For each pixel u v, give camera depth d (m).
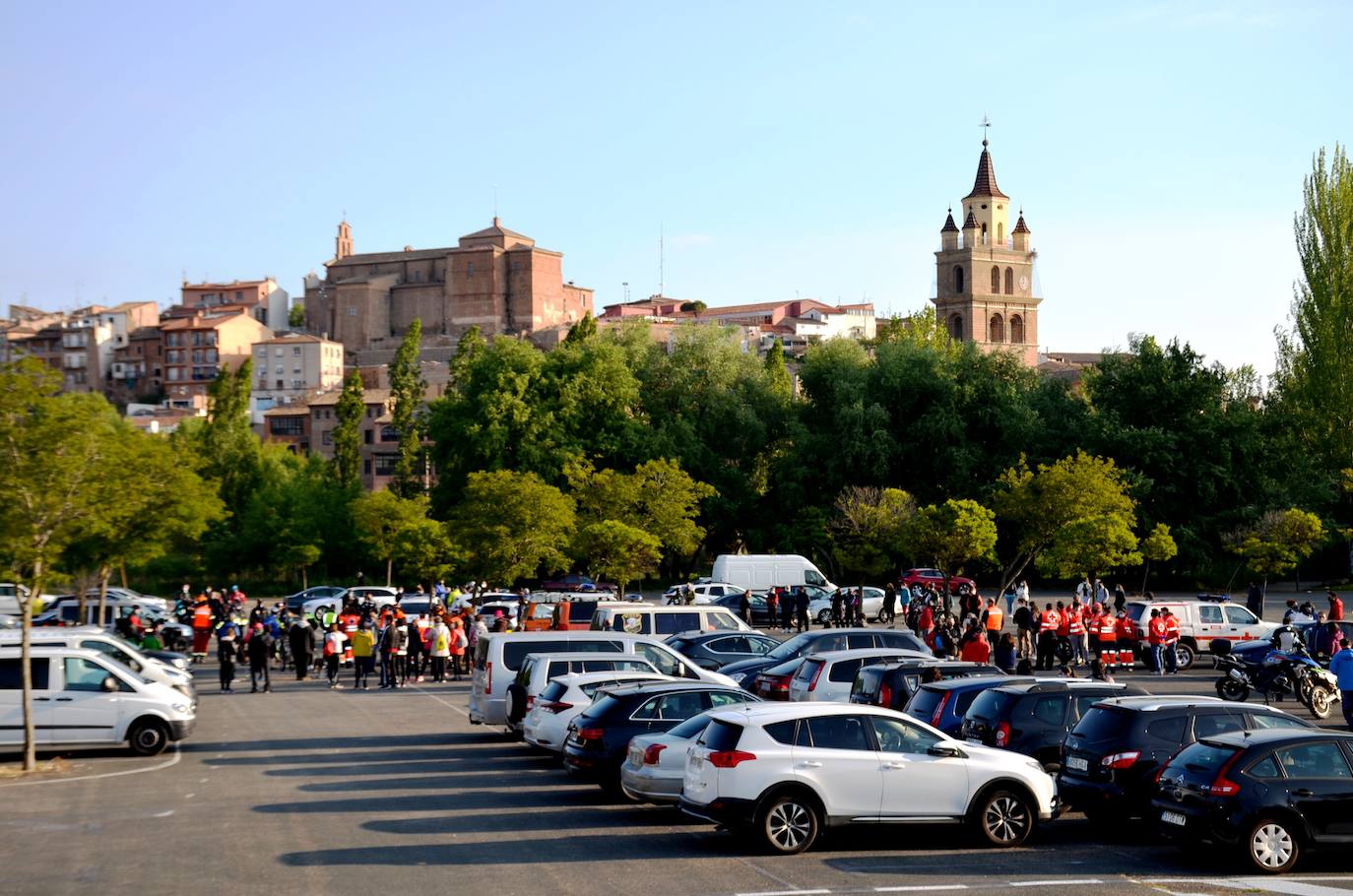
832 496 76.50
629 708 20.41
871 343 107.94
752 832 16.69
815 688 25.67
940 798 16.84
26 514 23.94
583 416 79.25
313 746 27.02
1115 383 78.38
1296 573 73.12
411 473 93.81
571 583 67.12
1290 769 15.88
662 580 80.69
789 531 74.56
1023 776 17.22
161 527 45.06
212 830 17.77
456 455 78.19
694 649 33.69
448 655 43.06
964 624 42.34
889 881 14.79
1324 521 72.25
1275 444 77.06
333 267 188.88
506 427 76.31
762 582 56.75
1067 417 78.56
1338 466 77.75
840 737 16.73
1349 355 77.88
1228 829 15.55
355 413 93.94
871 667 24.23
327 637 40.69
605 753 20.09
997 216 135.50
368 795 20.97
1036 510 53.97
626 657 25.84
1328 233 79.19
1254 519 71.19
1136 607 41.38
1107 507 53.59
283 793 21.14
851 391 79.12
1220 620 41.41
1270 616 55.94
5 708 24.83
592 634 27.44
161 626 53.28
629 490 61.72
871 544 65.06
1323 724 29.39
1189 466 73.69
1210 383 76.56
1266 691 32.53
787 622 53.78
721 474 80.44
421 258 183.50
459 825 18.30
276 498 85.06
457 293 174.62
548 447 76.50
